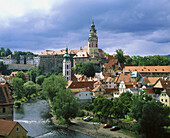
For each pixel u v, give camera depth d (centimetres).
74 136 8856
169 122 8181
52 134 9112
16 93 16975
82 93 13738
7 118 8494
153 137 8144
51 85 14262
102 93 14462
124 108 10038
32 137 8681
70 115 10662
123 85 14250
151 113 8094
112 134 8950
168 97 11581
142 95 10438
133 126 8506
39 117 11938
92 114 11462
